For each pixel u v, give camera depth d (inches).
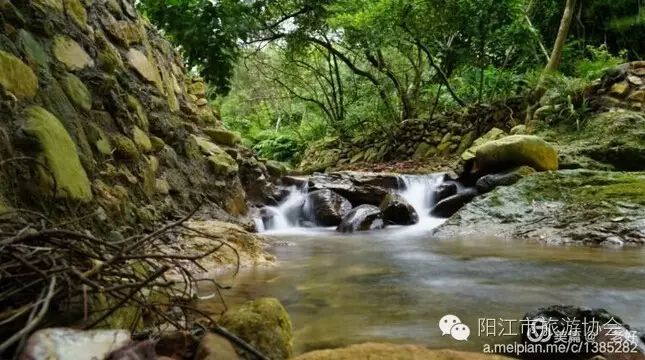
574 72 455.5
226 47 284.0
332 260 185.0
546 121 377.7
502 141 315.0
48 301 58.6
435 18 457.7
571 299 123.0
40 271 62.4
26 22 140.1
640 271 156.0
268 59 746.2
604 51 450.6
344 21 492.1
